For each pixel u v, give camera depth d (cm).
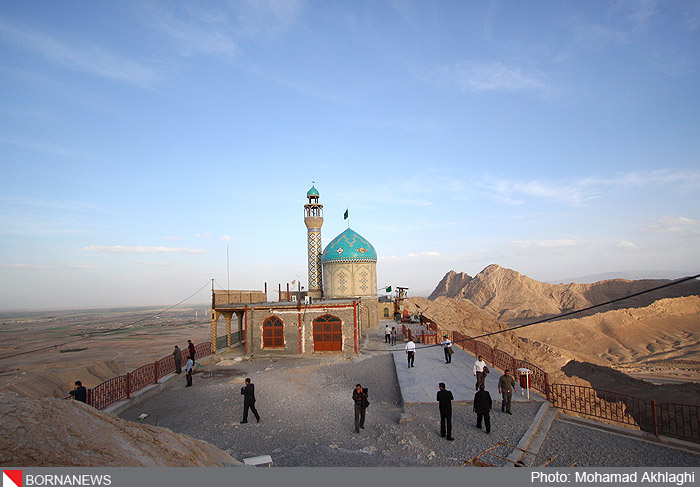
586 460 1144
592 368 4772
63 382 4144
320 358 2866
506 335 5559
